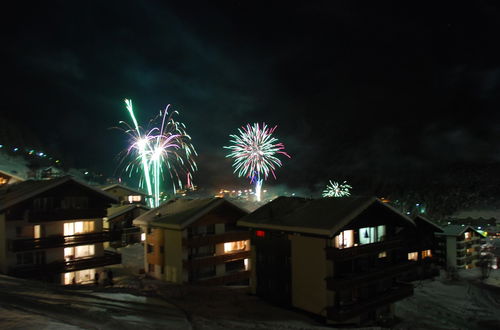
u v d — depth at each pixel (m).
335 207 29.47
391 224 32.84
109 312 17.42
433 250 64.75
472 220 161.25
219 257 38.00
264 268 32.53
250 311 26.94
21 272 31.02
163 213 40.66
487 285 60.66
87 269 36.53
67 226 35.81
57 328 12.31
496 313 42.69
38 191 32.75
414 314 39.19
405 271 32.91
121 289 28.44
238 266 40.41
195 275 36.72
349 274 28.50
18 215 32.19
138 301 22.97
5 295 18.00
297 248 29.55
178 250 36.12
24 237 32.66
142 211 60.81
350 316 27.06
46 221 33.28
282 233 30.91
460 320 39.09
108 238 37.47
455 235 74.94
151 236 39.97
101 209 36.97
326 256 27.28
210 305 26.75
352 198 29.88
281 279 30.83
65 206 35.31
